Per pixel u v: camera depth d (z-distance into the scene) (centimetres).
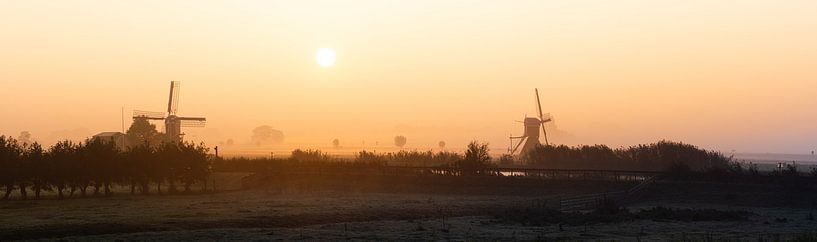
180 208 6178
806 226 5041
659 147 11819
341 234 4600
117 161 8344
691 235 4438
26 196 7812
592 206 6562
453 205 6531
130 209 6066
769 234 4488
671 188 7406
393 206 6406
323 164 10631
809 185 6919
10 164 7456
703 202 6869
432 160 13762
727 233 4584
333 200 7262
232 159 11756
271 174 9944
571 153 12344
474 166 9425
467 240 4244
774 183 7150
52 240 4247
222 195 8256
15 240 4269
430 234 4588
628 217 5553
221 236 4469
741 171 7756
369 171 9794
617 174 8350
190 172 9031
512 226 5088
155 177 8669
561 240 4197
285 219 5347
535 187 8088
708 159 11350
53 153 7956
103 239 4291
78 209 6050
